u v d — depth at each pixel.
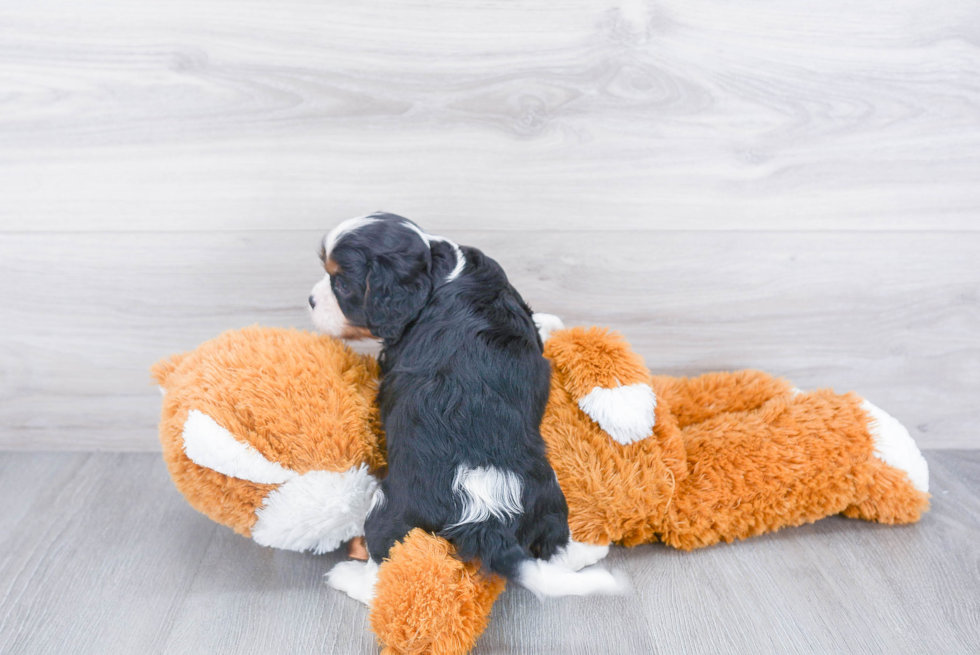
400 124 1.44
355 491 1.23
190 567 1.32
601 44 1.40
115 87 1.40
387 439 1.19
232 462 1.16
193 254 1.52
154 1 1.35
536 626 1.18
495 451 1.13
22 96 1.40
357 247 1.20
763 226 1.53
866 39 1.41
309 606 1.23
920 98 1.46
